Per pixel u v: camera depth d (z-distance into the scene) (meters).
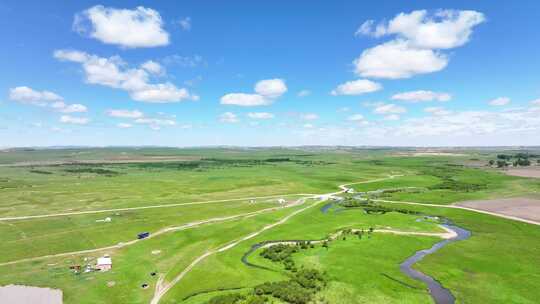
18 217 114.12
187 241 87.81
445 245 82.00
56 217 114.00
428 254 76.00
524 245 81.69
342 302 54.34
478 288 59.06
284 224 103.44
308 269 66.31
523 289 58.38
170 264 72.31
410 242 83.38
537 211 117.38
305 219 109.50
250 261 72.56
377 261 71.06
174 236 92.31
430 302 54.47
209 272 66.81
